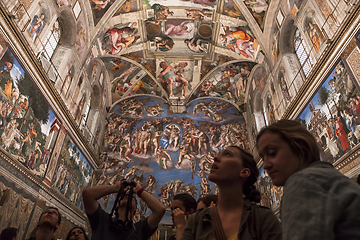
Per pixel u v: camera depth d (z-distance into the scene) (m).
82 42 16.44
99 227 2.46
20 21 10.83
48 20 13.06
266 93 18.16
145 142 21.97
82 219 17.42
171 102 23.62
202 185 19.98
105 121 22.58
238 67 21.75
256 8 16.92
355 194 0.88
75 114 16.80
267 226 1.42
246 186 1.73
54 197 13.78
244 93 22.75
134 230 2.52
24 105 11.16
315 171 0.98
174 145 21.89
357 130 8.91
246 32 18.81
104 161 20.80
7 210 10.02
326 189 0.89
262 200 17.78
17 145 10.77
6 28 9.75
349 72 9.29
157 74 23.25
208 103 23.97
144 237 2.52
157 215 2.60
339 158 9.95
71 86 15.86
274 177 1.22
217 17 19.16
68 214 15.40
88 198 2.50
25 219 11.23
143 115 23.41
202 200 3.20
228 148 1.82
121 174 20.36
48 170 13.25
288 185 0.99
